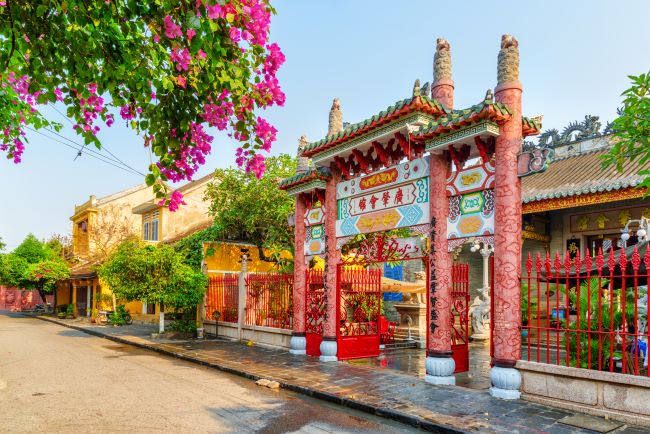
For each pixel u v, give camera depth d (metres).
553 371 7.73
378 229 11.55
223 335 18.70
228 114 5.04
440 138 9.48
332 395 8.69
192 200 28.55
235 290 18.42
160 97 4.90
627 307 8.78
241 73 4.84
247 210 20.27
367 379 10.12
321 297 13.61
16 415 7.55
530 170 8.41
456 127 9.00
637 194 13.55
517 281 8.45
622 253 7.46
